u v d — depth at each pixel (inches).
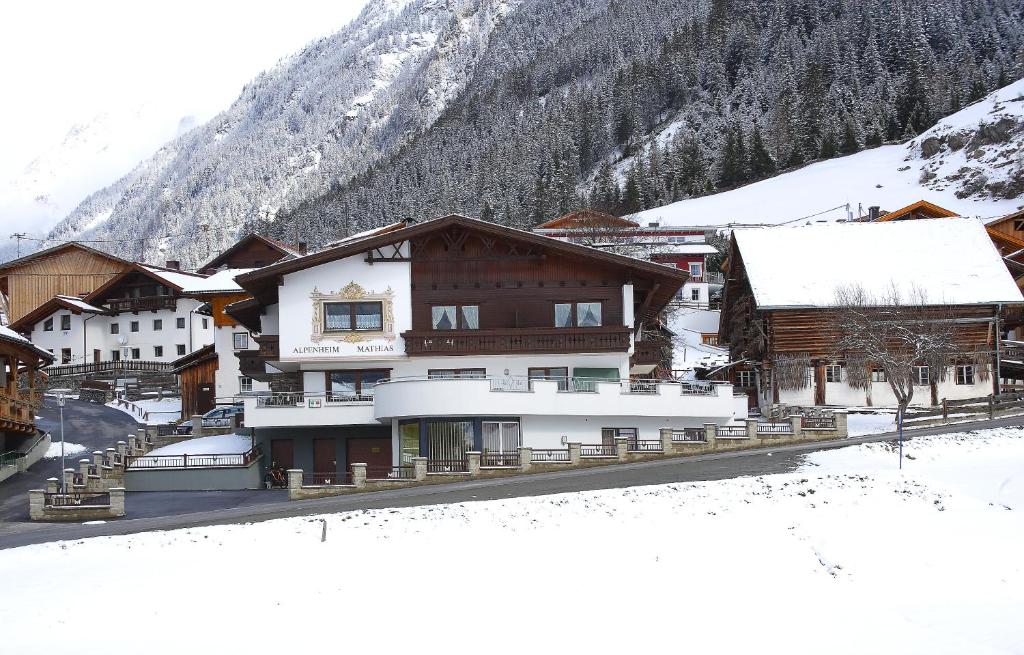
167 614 1063.0
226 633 1009.5
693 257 4343.0
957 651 928.9
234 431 2279.8
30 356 2222.0
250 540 1302.9
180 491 1883.6
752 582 1125.1
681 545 1238.3
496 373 2021.4
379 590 1119.0
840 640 968.9
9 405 2059.5
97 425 2817.4
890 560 1170.6
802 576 1139.9
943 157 6382.9
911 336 2349.9
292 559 1221.7
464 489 1579.7
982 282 2503.7
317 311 2015.3
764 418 2481.5
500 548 1242.0
